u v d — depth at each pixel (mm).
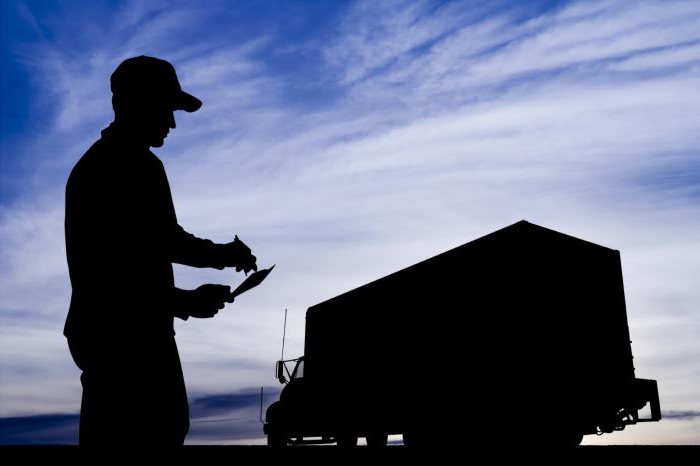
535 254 13250
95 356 2215
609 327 13367
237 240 2729
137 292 2268
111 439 2152
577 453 2764
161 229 2387
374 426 14984
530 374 12625
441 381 13523
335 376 16453
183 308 2436
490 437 11883
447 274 14031
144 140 2477
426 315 14227
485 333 13094
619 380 13039
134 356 2215
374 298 15727
